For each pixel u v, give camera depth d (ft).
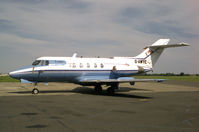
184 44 57.72
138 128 20.88
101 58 64.90
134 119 24.90
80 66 59.88
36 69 55.11
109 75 63.72
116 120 24.26
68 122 23.00
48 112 28.63
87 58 62.80
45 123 22.44
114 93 58.80
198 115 27.68
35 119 24.27
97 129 20.29
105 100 42.29
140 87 85.51
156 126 21.77
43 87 79.71
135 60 67.92
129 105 35.86
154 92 62.44
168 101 41.63
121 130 20.07
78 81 60.23
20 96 48.34
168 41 70.90
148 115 27.40
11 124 21.85
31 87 78.07
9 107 32.50
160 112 29.63
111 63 64.44
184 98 46.96
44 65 56.24
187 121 24.16
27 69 54.65
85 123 22.61
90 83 60.13
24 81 54.95
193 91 66.28
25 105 34.60
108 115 27.07
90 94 54.70
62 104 36.09
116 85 57.52
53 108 31.89
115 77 64.75
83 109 31.27
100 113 28.32
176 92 62.64
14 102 38.14
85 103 37.68
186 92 62.64
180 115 27.61
